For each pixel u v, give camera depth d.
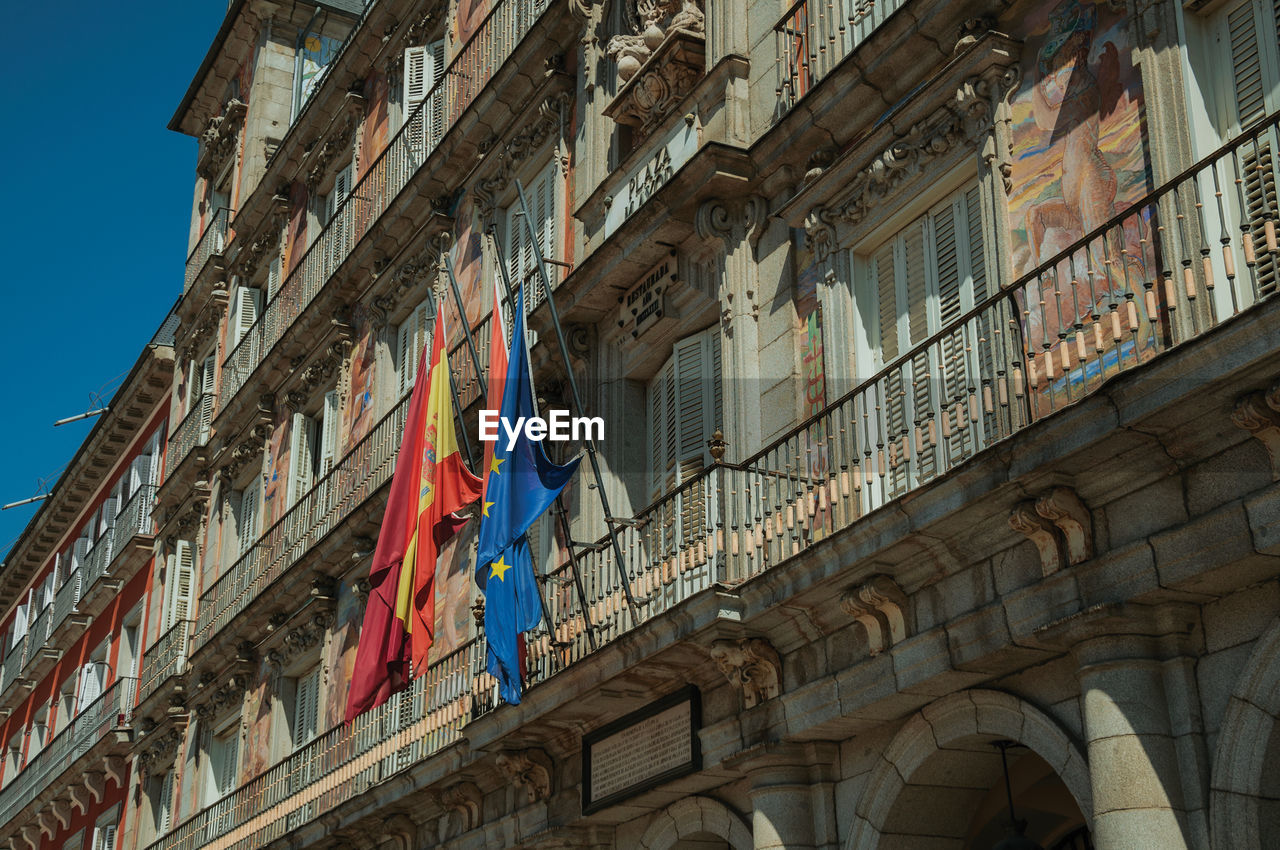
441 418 15.92
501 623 13.64
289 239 27.91
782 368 13.02
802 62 13.63
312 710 22.09
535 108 18.59
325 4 31.95
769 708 11.70
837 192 12.77
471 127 19.78
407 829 17.39
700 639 11.69
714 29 14.86
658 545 12.74
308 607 21.80
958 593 10.09
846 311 12.43
